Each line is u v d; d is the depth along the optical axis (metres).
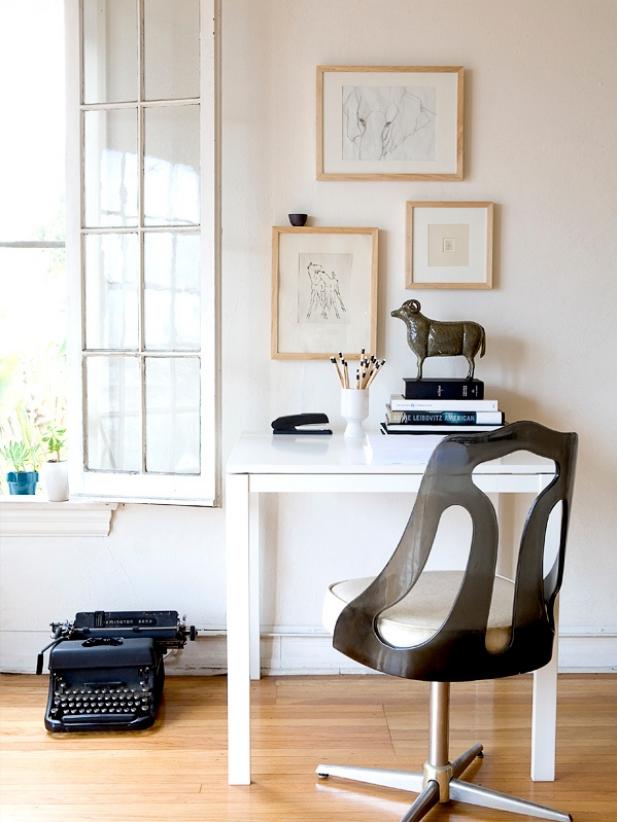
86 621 2.71
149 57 2.69
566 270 2.87
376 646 1.91
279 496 2.92
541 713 2.22
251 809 2.10
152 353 2.73
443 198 2.85
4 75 3.22
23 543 2.92
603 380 2.90
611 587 2.96
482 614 1.85
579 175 2.85
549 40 2.81
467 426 2.62
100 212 2.75
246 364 2.89
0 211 3.28
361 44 2.82
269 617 2.95
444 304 2.88
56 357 3.42
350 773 2.21
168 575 2.93
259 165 2.84
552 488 1.90
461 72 2.79
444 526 2.94
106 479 2.79
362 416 2.67
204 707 2.66
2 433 3.36
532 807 2.05
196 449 2.74
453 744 2.43
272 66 2.82
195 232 2.68
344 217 2.86
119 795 2.16
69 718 2.48
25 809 2.09
